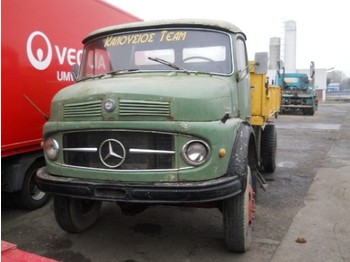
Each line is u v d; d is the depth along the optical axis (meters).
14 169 5.50
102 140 3.79
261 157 8.05
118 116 3.67
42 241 4.77
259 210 5.88
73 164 3.99
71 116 3.93
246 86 5.06
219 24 4.59
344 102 53.72
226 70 4.46
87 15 6.61
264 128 8.07
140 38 4.71
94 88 3.87
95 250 4.52
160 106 3.61
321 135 15.48
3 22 4.93
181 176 3.60
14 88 5.14
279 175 8.23
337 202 6.31
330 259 4.25
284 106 27.00
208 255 4.37
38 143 5.63
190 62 4.48
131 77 4.23
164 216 5.58
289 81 27.36
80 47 6.47
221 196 3.59
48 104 5.76
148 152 3.65
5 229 5.16
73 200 4.75
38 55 5.54
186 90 3.72
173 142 3.61
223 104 3.99
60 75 6.00
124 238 4.84
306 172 8.54
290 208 5.99
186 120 3.60
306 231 5.05
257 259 4.26
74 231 4.92
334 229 5.12
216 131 3.63
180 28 4.64
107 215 5.62
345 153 11.10
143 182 3.66
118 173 3.71
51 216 5.69
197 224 5.28
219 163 3.66
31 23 5.40
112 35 4.89
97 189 3.77
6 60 4.99
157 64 4.52
